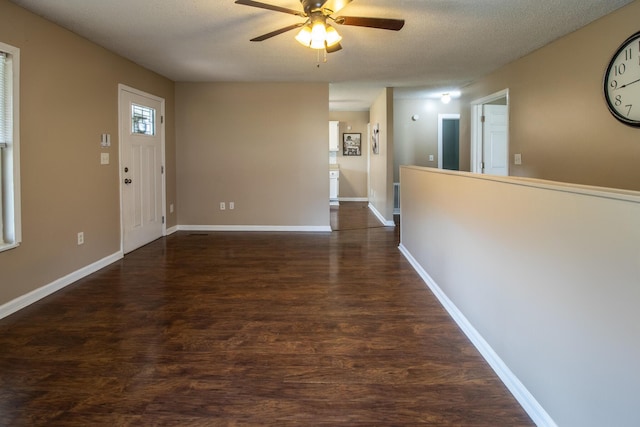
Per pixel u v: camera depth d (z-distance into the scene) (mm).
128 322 2801
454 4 3039
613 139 3242
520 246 1872
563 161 3855
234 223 6297
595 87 3418
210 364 2240
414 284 3684
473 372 2156
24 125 3068
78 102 3738
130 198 4816
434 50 4262
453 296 2916
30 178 3135
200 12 3168
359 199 10289
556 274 1578
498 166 6004
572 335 1479
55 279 3453
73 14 3201
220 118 6121
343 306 3131
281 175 6223
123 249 4648
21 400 1891
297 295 3381
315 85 6086
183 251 4938
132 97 4777
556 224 1573
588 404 1395
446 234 3080
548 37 3844
